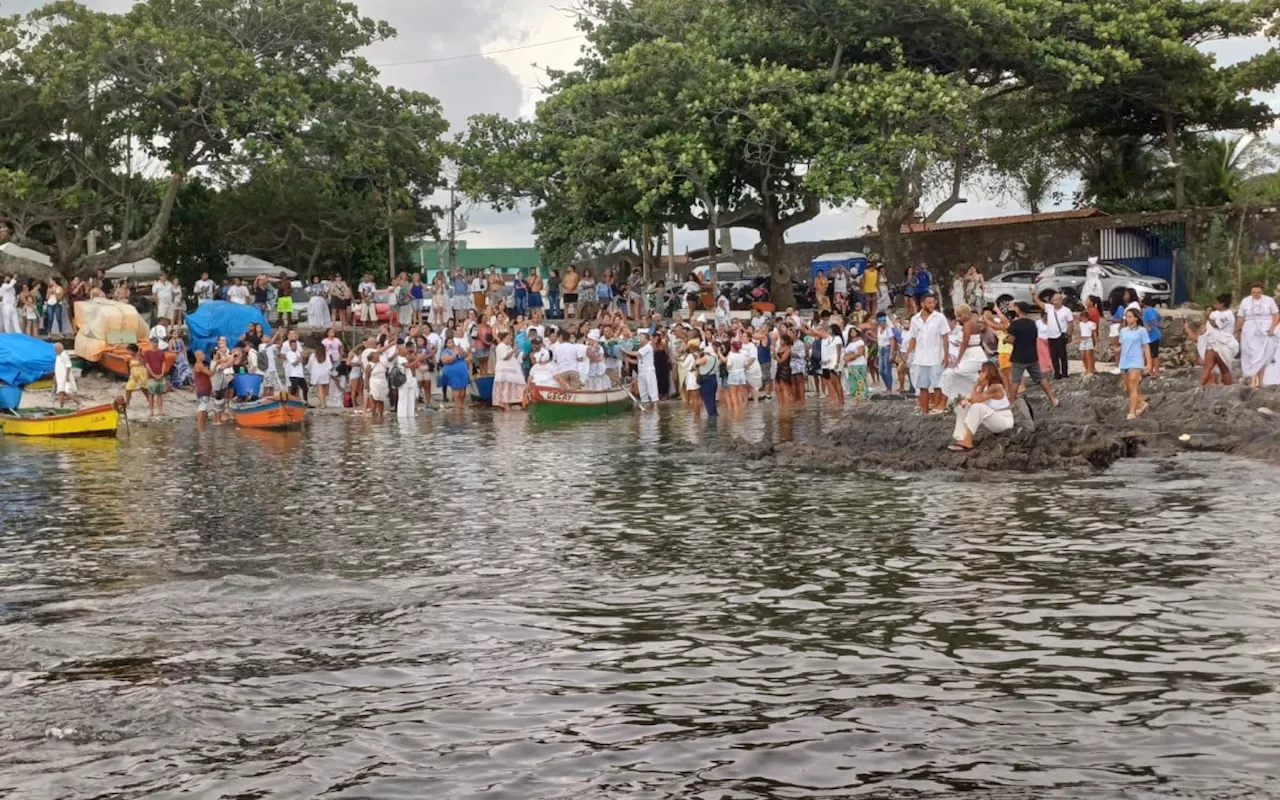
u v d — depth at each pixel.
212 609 13.27
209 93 46.03
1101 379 30.00
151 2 47.69
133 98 46.56
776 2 46.09
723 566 14.73
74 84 45.06
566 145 46.03
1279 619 11.71
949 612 12.36
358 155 48.00
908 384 35.88
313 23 48.59
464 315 45.69
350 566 15.27
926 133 44.75
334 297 46.62
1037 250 50.81
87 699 10.31
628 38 50.16
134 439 31.17
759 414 32.03
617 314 39.78
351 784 8.51
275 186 49.16
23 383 35.75
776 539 16.16
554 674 10.80
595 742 9.17
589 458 25.03
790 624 12.15
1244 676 10.16
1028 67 46.62
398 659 11.34
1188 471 20.36
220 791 8.45
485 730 9.48
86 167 46.84
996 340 24.81
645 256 58.00
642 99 46.47
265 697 10.34
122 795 8.41
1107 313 42.28
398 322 46.16
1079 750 8.74
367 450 27.78
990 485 19.72
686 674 10.70
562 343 34.12
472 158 49.00
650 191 43.50
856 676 10.51
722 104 44.88
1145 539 15.28
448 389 40.97
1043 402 26.34
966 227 52.75
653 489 20.64
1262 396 24.59
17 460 26.88
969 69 48.78
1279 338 26.17
